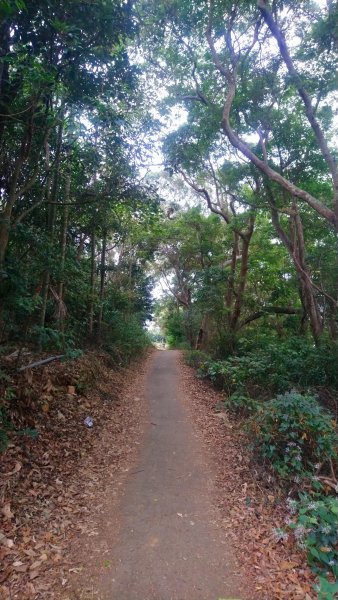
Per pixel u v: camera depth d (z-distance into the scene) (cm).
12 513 380
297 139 1171
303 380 924
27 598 281
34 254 614
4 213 518
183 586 302
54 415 642
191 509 426
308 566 326
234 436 671
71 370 815
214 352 1493
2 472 442
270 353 1008
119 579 308
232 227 1470
